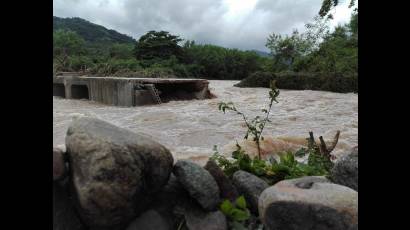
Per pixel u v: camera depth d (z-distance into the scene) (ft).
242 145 23.66
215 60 139.85
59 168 9.09
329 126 33.53
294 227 8.13
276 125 33.91
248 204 10.82
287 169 12.19
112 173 8.64
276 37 100.53
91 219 8.72
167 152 10.09
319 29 84.33
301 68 80.18
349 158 10.03
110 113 42.24
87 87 61.05
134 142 9.33
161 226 9.66
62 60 102.47
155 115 40.01
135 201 9.12
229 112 41.47
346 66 69.10
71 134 9.58
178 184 10.96
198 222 9.86
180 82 53.67
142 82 49.85
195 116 38.88
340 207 7.97
